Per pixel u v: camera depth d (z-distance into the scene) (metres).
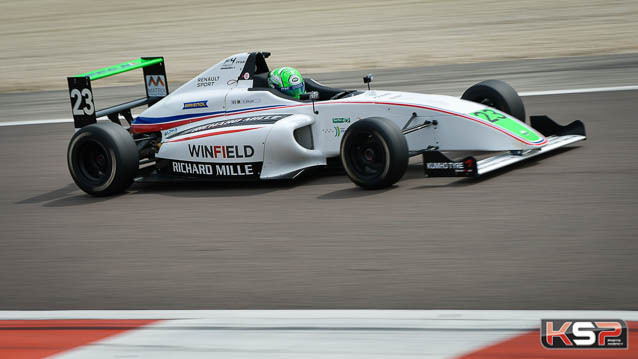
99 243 20.34
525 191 21.81
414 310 14.16
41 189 27.95
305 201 23.06
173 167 26.92
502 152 27.00
